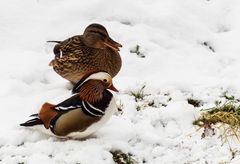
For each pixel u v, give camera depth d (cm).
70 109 953
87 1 1422
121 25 1385
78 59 1188
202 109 1121
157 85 1191
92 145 978
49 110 971
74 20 1387
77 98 957
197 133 1056
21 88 1159
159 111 1105
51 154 962
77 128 957
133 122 1080
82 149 965
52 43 1330
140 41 1337
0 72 1205
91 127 962
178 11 1428
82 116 948
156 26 1397
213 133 1051
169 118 1094
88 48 1193
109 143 989
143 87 1177
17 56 1266
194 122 1087
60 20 1380
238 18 1432
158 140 1026
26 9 1395
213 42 1370
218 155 1001
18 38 1326
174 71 1262
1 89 1152
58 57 1209
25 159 953
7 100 1116
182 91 1192
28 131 1012
